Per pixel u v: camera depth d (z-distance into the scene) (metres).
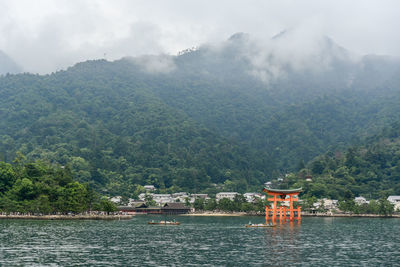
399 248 142.50
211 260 116.81
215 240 161.75
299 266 109.94
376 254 129.38
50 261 112.56
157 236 174.12
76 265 108.12
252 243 153.00
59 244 142.38
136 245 144.62
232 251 132.88
